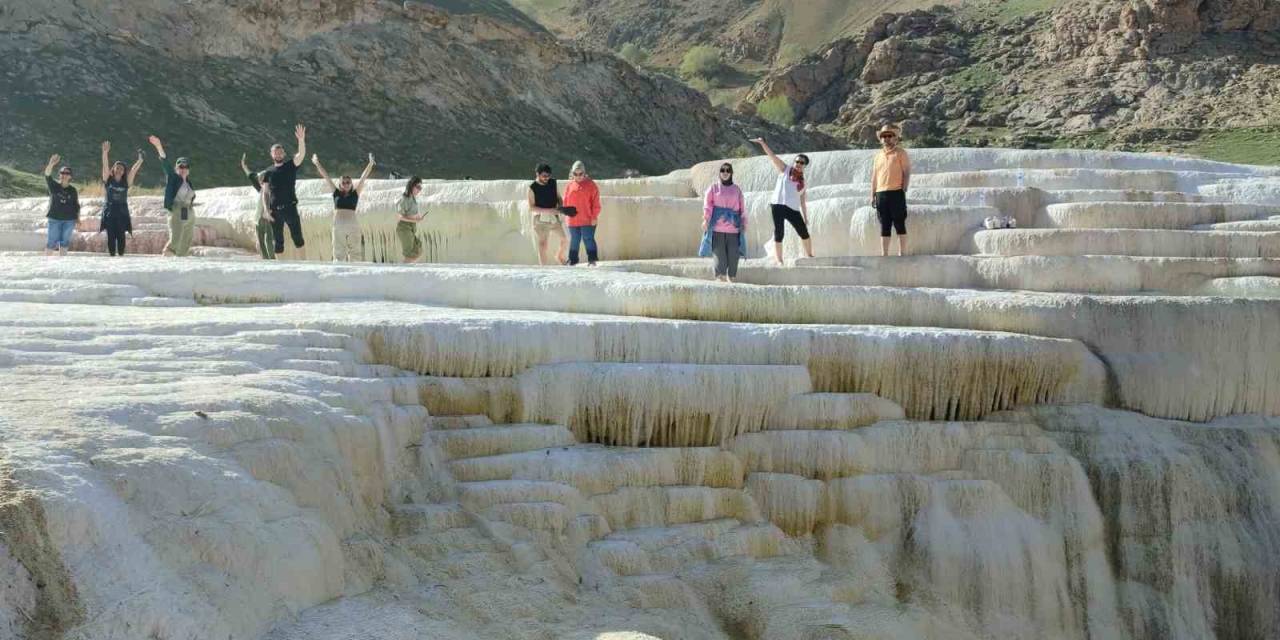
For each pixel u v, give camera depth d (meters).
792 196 12.76
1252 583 9.02
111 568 4.36
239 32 45.44
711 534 7.70
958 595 8.30
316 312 8.95
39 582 4.15
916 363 8.95
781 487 8.19
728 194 11.83
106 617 4.21
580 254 15.87
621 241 15.80
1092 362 9.66
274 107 43.19
